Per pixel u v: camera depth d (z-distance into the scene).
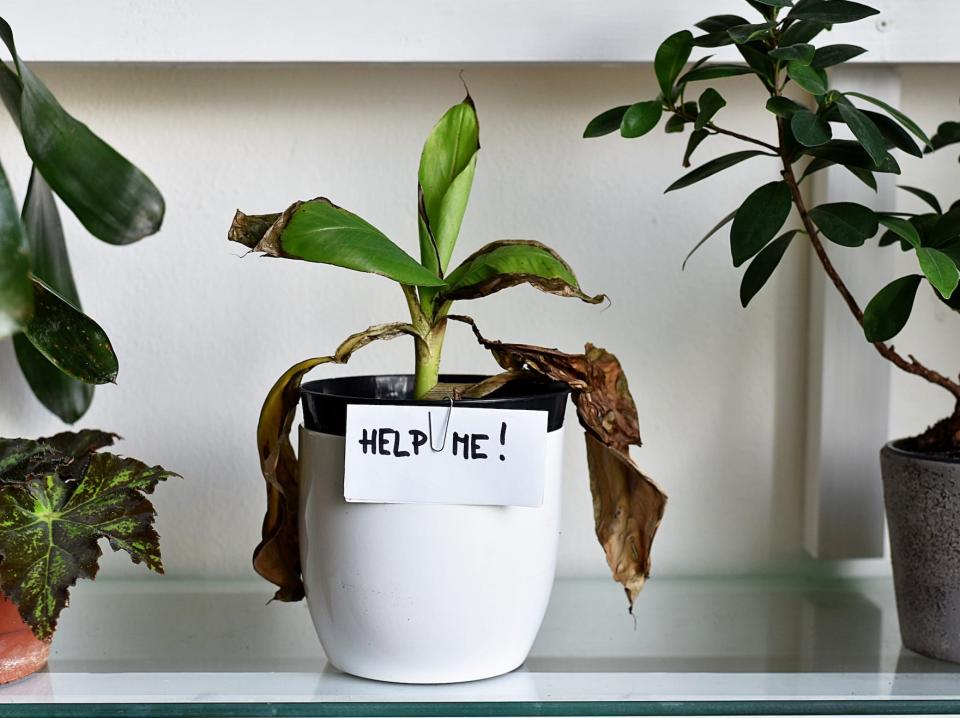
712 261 0.93
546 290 0.64
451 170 0.69
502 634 0.66
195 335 0.92
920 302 0.93
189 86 0.90
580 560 0.94
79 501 0.67
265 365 0.92
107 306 0.91
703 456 0.94
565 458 0.93
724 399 0.94
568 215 0.92
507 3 0.81
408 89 0.90
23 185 0.90
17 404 0.91
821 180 0.90
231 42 0.81
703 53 0.83
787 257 0.93
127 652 0.74
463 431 0.62
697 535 0.94
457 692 0.65
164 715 0.62
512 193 0.92
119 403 0.92
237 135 0.90
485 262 0.67
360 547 0.63
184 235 0.91
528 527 0.65
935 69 0.91
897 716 0.64
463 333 0.92
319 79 0.90
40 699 0.64
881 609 0.86
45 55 0.81
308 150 0.91
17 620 0.66
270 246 0.60
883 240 0.82
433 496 0.62
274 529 0.71
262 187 0.91
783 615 0.84
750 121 0.92
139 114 0.90
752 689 0.66
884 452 0.76
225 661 0.72
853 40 0.82
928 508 0.72
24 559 0.62
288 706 0.62
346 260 0.60
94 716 0.62
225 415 0.92
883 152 0.64
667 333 0.93
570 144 0.91
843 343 0.90
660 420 0.94
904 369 0.75
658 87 0.91
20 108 0.60
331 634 0.67
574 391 0.68
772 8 0.71
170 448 0.92
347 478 0.62
